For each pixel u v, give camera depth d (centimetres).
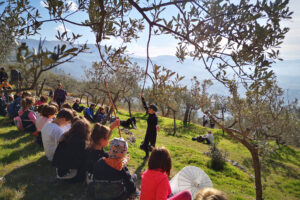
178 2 199
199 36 205
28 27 204
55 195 414
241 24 196
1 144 619
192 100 2667
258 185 602
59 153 424
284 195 1206
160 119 3222
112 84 1380
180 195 329
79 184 461
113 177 358
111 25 246
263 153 885
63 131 510
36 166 518
